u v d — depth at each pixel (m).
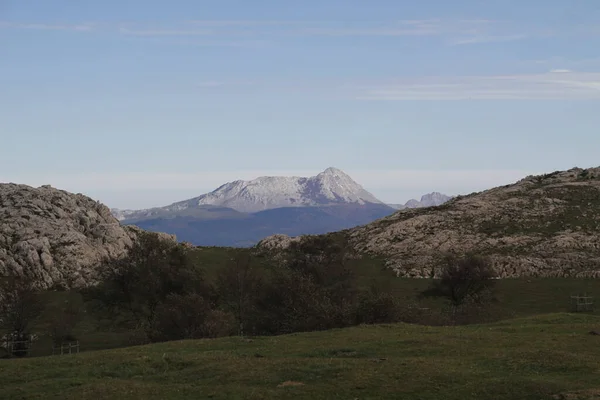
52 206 135.38
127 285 95.31
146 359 45.38
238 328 83.12
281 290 84.50
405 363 40.31
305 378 38.06
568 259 129.25
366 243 157.00
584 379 35.66
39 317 94.06
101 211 146.12
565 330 52.81
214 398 34.94
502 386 34.41
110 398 35.59
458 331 54.00
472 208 167.00
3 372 43.66
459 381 36.12
